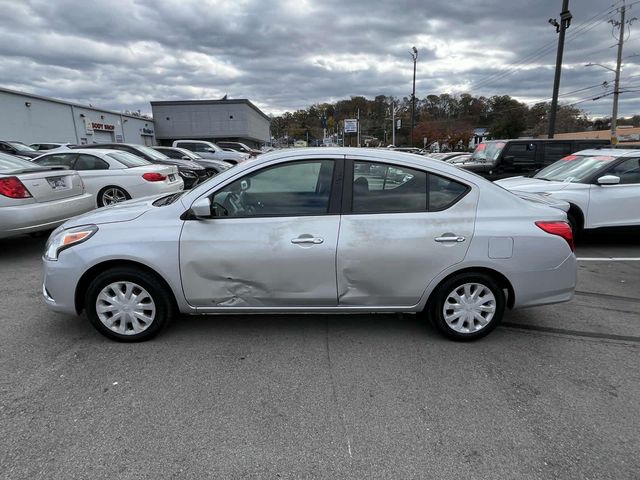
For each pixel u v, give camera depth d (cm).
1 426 250
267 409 270
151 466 221
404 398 283
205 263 334
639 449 238
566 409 273
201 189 343
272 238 333
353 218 336
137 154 1194
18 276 532
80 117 3428
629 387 298
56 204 610
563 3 1625
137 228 335
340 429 252
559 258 348
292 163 342
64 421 255
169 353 338
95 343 352
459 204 343
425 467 224
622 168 681
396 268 338
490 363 329
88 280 346
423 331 382
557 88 1702
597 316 421
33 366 316
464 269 346
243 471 219
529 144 1048
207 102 5012
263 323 395
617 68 3152
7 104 2642
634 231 680
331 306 349
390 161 344
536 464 226
